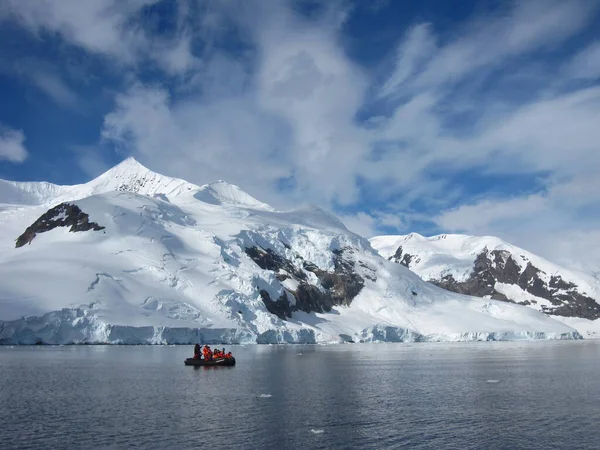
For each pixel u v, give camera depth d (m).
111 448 42.41
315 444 44.22
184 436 46.09
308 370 97.00
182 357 117.31
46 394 65.69
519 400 64.88
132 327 157.75
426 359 129.12
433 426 50.75
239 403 60.94
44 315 148.88
